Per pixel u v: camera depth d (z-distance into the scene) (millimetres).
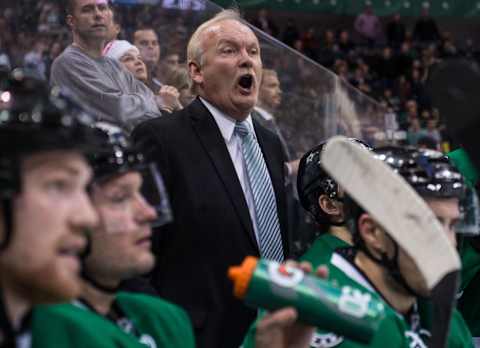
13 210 1492
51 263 1521
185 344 2256
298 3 19422
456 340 2695
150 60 4105
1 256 1514
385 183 1968
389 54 18016
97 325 1963
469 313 3617
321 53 18125
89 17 3740
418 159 2324
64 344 1892
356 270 2418
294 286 1870
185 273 3336
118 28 4062
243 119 3605
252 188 3543
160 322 2215
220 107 3574
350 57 18203
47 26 3840
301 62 5129
